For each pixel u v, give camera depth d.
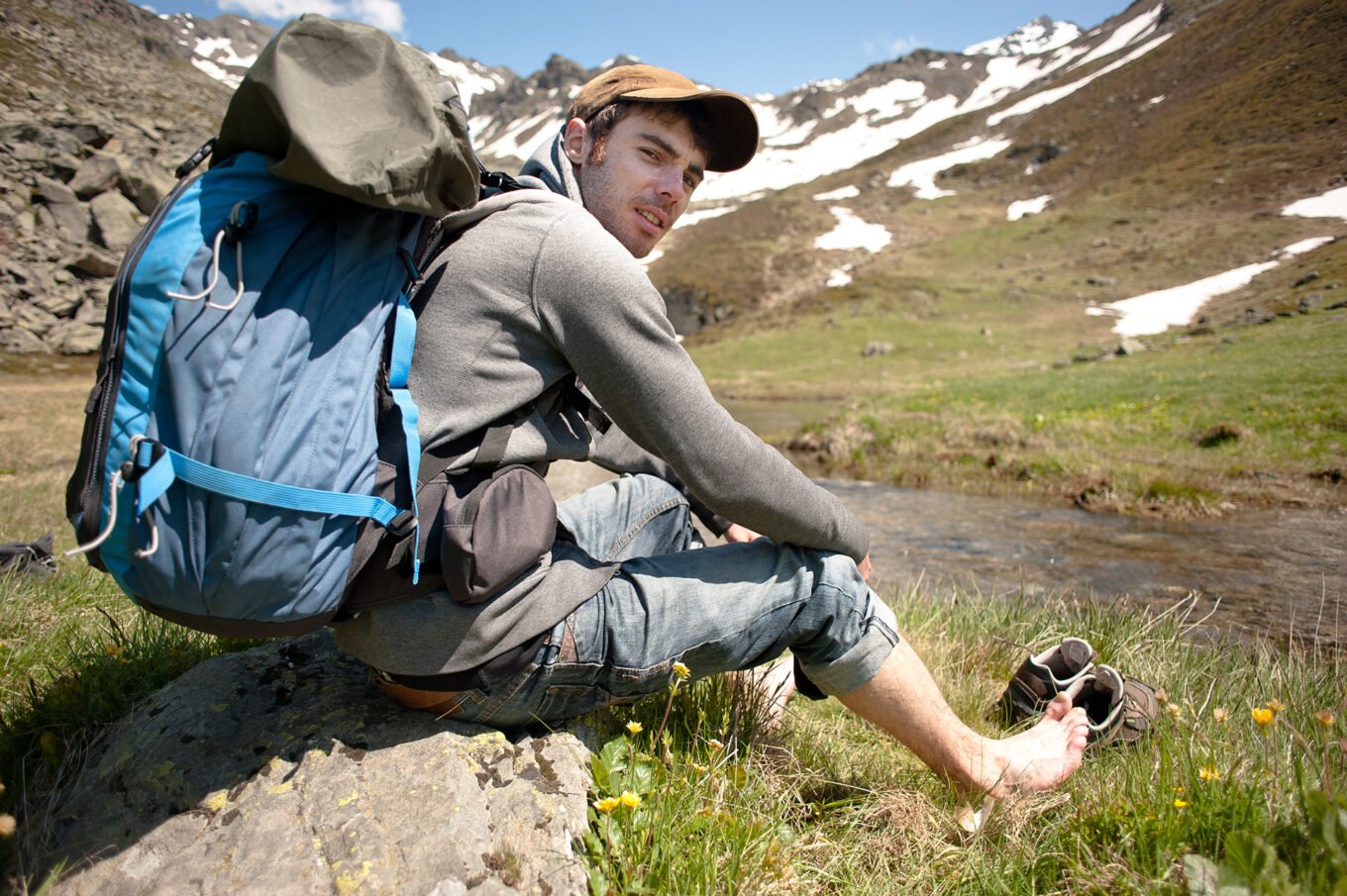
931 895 1.57
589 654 1.61
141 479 1.10
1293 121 72.69
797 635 1.71
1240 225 56.91
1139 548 6.93
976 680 2.79
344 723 1.65
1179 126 84.69
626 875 1.43
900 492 10.38
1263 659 3.04
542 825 1.46
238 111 1.24
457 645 1.47
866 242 82.50
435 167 1.26
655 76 1.82
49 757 1.72
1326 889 1.28
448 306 1.42
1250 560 6.30
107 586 3.38
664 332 1.48
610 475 8.74
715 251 83.69
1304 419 11.39
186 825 1.48
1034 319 47.84
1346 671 2.96
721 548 1.77
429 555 1.39
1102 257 59.03
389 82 1.25
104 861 1.44
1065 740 1.92
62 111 34.47
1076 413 14.52
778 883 1.51
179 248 1.16
